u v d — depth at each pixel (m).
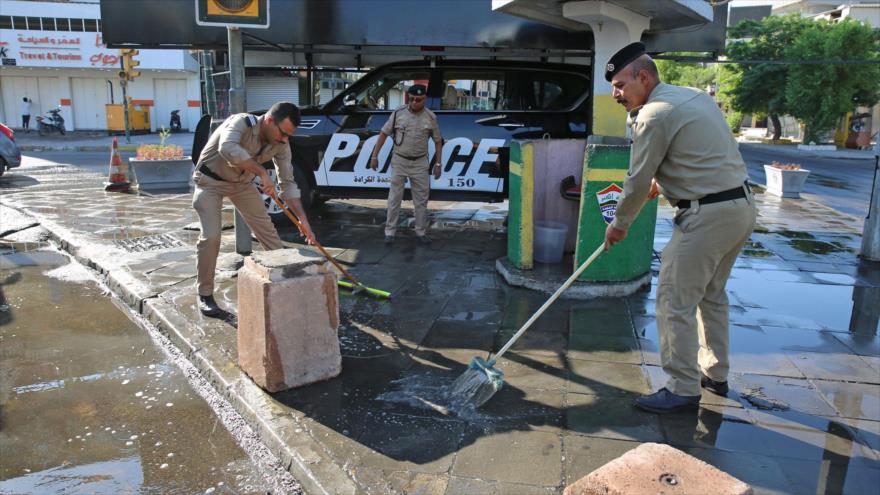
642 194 2.96
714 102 2.93
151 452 2.88
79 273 5.57
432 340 3.99
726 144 2.87
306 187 7.06
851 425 3.01
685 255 2.94
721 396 3.28
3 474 2.70
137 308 4.65
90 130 29.16
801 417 3.08
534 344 3.93
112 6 7.06
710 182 2.84
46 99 28.77
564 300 4.77
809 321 4.46
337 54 8.79
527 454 2.73
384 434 2.88
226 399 3.32
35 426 3.08
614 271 4.86
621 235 3.13
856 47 25.25
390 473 2.58
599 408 3.14
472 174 6.76
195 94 29.36
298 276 3.24
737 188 2.85
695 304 3.04
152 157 10.13
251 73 9.82
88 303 4.81
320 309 3.32
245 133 4.06
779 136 32.81
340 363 3.46
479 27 6.99
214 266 4.32
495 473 2.59
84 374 3.64
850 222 8.54
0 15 26.41
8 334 4.18
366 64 9.27
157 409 3.27
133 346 4.04
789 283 5.43
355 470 2.60
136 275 5.20
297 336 3.26
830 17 33.91
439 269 5.61
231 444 2.96
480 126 6.72
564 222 5.77
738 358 3.79
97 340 4.11
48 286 5.20
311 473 2.58
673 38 7.67
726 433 2.92
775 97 28.83
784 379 3.50
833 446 2.83
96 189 10.06
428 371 3.54
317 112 7.11
